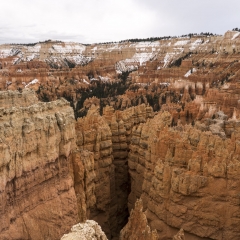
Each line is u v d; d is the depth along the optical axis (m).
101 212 35.25
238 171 25.25
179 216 27.06
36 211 22.81
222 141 30.56
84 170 28.80
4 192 20.08
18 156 21.22
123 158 40.44
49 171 24.14
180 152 28.69
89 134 33.75
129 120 43.72
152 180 29.73
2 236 19.70
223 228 25.92
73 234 16.67
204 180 26.17
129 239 23.91
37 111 23.56
